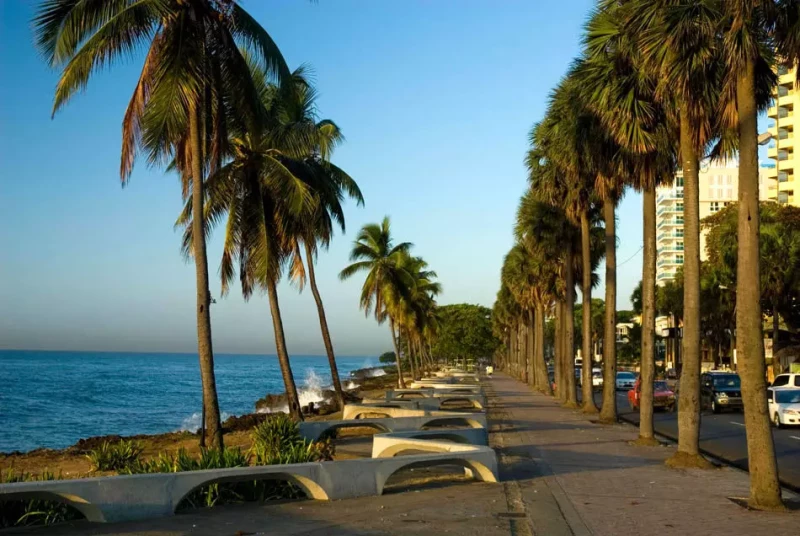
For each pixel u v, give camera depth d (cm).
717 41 1294
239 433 2605
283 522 945
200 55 1556
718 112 1407
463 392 3769
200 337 1597
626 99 1645
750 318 1091
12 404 5372
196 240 1603
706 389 3516
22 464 1962
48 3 1428
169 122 1520
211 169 1778
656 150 1822
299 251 2541
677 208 14512
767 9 1132
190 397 7000
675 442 2127
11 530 876
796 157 7688
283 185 2059
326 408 3809
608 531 927
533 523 968
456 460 1267
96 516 917
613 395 2670
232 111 1794
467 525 945
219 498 1068
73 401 5916
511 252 5284
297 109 2317
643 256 2005
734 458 1788
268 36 1634
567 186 2962
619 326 13562
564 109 2269
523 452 1794
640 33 1364
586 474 1422
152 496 961
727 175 14050
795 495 1241
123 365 18262
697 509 1068
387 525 938
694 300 1559
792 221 5197
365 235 4409
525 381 7369
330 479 1121
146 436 2855
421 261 5562
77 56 1448
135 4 1453
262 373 15288
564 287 4441
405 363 13675
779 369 5147
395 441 1452
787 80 7444
